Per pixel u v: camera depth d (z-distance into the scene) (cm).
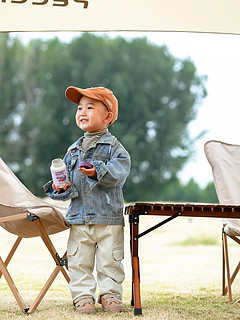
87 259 305
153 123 2700
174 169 2688
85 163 295
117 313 288
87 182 307
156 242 937
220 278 482
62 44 2706
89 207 303
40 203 335
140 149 2656
